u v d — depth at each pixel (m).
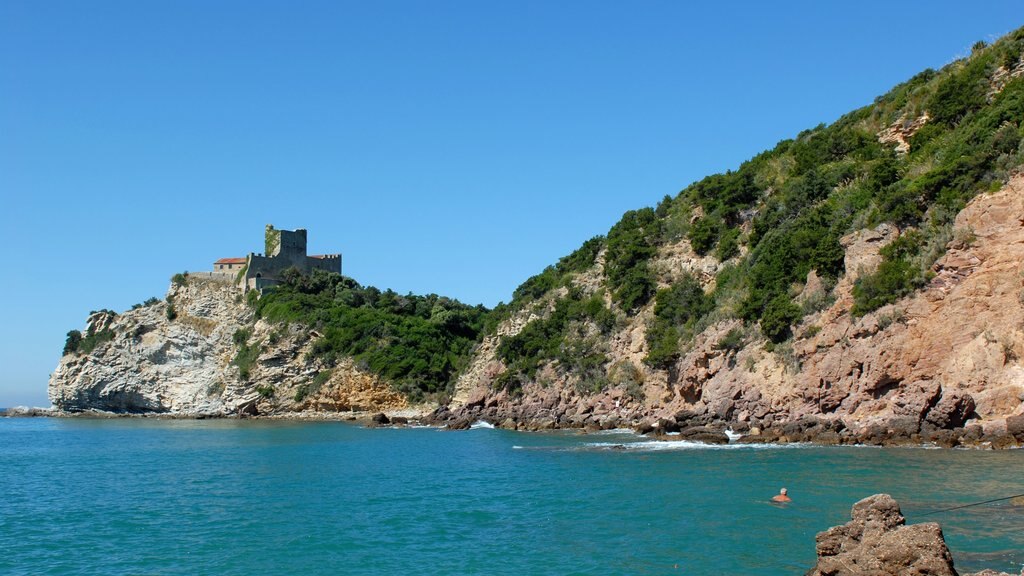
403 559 29.17
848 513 32.56
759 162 98.12
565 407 89.50
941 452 47.31
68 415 165.38
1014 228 53.59
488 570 27.23
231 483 49.88
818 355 61.34
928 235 58.84
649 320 85.62
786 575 25.00
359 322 138.75
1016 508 31.20
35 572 28.91
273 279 159.25
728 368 70.06
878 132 85.12
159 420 140.38
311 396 130.75
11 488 50.12
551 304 106.56
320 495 43.91
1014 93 64.81
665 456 54.03
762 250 77.19
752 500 36.16
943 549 20.17
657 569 26.30
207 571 28.38
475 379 113.88
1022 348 50.69
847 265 63.47
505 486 45.06
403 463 58.66
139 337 159.75
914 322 55.84
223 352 149.75
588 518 34.69
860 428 55.38
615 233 108.56
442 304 153.88
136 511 40.28
